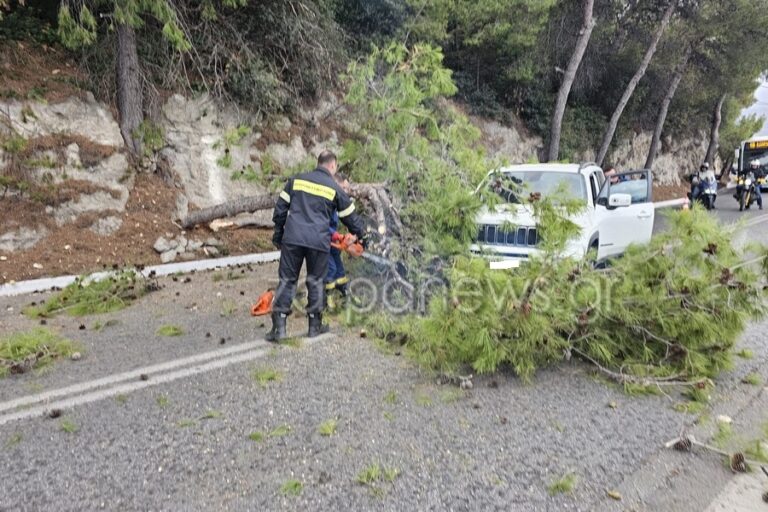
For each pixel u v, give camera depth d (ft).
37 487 8.90
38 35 28.96
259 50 35.37
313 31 37.35
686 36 62.28
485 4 48.47
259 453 9.99
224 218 31.19
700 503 8.94
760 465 9.94
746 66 64.85
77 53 29.37
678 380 13.55
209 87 32.71
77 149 27.22
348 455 9.98
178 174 31.32
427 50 20.25
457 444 10.46
